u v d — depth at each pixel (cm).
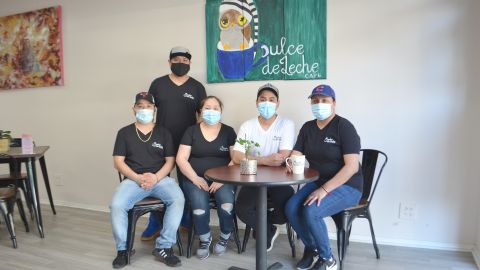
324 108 210
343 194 204
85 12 340
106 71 336
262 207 189
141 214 231
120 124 335
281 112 276
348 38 255
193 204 228
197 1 295
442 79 237
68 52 351
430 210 246
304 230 212
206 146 244
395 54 246
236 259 233
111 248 253
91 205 355
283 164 221
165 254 225
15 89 379
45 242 264
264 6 273
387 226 256
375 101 252
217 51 289
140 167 242
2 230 291
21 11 369
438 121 240
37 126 374
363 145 257
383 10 246
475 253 229
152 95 254
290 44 268
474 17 228
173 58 269
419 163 246
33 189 272
